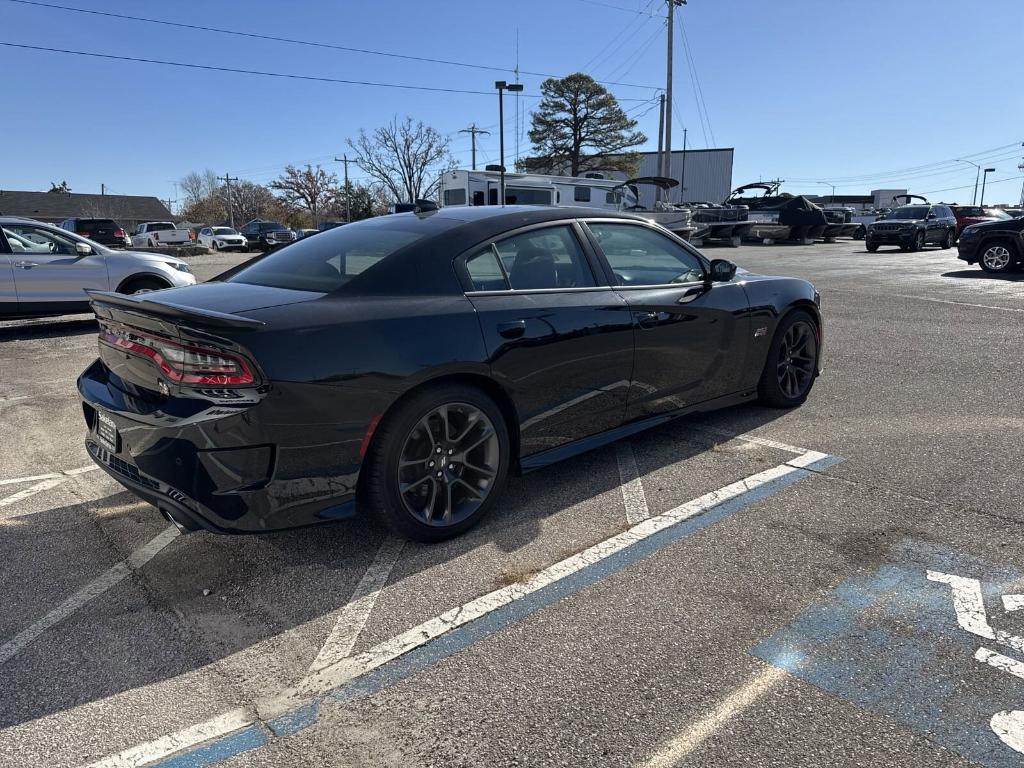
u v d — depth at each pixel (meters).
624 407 3.71
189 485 2.53
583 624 2.47
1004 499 3.37
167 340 2.58
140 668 2.30
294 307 2.71
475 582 2.77
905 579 2.71
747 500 3.45
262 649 2.39
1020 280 13.12
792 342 4.89
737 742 1.91
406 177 60.53
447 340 2.91
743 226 25.89
